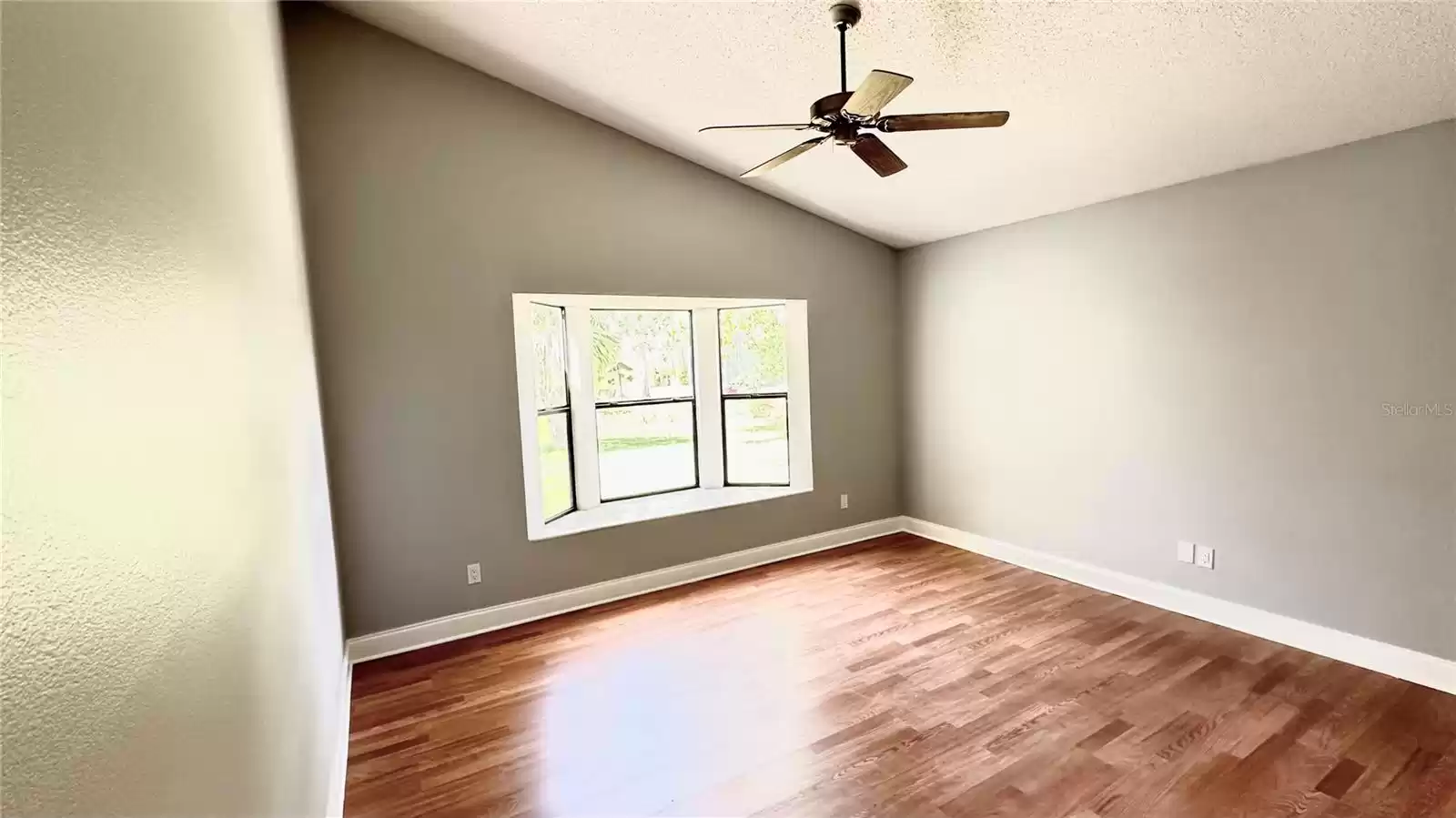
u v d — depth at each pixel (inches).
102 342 23.9
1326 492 118.9
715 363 201.0
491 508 145.5
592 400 179.5
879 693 113.3
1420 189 105.3
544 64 132.1
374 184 130.8
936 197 161.9
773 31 108.7
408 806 88.2
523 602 149.8
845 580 170.1
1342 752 93.3
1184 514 140.6
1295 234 120.3
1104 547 157.1
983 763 93.7
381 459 133.6
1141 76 103.0
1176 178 135.9
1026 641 131.6
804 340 190.1
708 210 169.8
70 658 20.1
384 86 130.8
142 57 31.2
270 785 49.3
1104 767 92.1
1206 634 131.4
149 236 30.1
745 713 108.5
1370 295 111.5
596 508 179.0
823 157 150.6
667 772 94.1
